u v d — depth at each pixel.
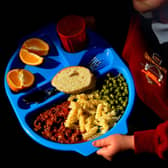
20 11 2.10
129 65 1.57
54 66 1.53
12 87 1.44
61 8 2.05
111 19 1.83
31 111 1.41
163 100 1.43
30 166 1.69
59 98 1.45
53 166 1.67
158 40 1.28
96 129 1.35
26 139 1.75
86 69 1.47
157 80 1.40
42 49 1.55
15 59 1.55
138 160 1.65
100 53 1.55
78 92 1.45
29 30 2.03
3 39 2.01
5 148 1.74
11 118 1.80
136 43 1.41
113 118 1.38
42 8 2.08
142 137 1.25
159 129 1.22
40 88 1.48
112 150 1.28
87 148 1.28
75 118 1.39
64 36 1.42
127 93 1.44
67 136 1.36
